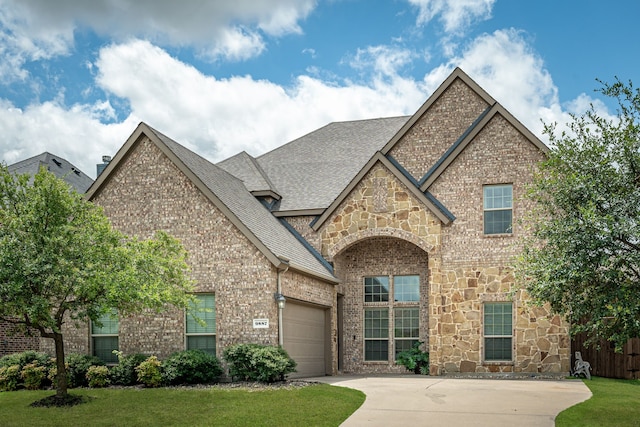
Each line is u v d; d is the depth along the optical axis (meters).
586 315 11.76
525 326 20.53
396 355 23.08
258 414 12.30
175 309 18.05
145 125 18.98
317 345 20.94
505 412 12.56
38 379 16.58
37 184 13.60
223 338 17.52
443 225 21.53
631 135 11.61
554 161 12.32
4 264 12.30
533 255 12.18
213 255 17.95
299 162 26.25
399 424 11.55
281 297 17.36
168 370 16.06
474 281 21.06
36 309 12.48
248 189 23.50
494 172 21.25
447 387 16.06
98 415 12.75
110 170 19.12
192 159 20.02
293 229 23.17
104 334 18.67
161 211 18.67
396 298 23.36
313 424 11.56
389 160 23.00
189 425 11.65
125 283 13.14
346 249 23.34
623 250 10.92
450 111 22.69
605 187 11.55
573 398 14.28
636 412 12.64
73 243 13.28
